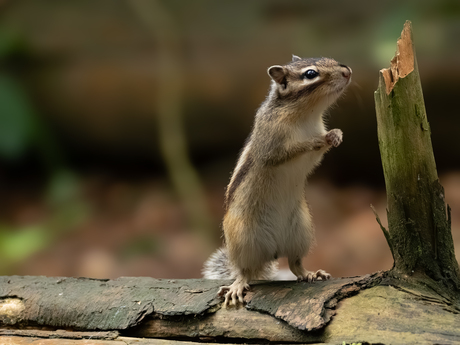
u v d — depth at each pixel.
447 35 14.57
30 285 6.24
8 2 17.02
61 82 16.12
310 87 6.30
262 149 6.33
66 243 13.80
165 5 16.86
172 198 15.77
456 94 14.42
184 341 5.51
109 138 16.75
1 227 14.36
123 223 14.71
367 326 4.97
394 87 5.33
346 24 15.71
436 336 4.74
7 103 15.18
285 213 6.45
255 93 15.46
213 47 16.11
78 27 16.67
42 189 16.83
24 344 5.32
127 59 16.19
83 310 5.85
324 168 16.08
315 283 5.73
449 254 5.36
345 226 13.34
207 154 16.92
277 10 16.59
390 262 11.53
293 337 5.17
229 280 6.04
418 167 5.38
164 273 12.42
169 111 15.35
